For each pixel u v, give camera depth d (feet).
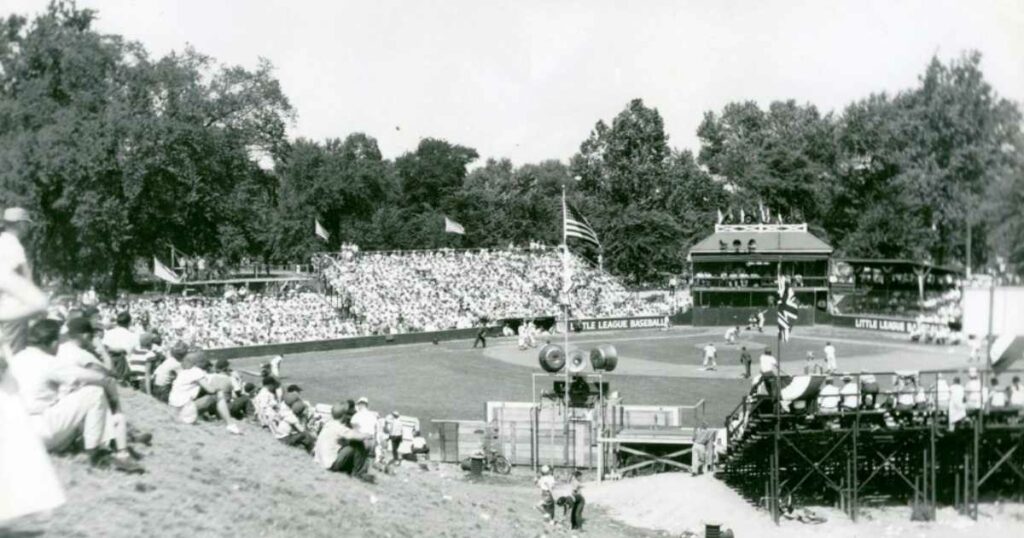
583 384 164.45
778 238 325.01
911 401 118.11
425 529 72.90
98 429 55.47
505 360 253.24
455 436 159.63
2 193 258.57
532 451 152.05
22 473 35.01
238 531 55.26
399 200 598.34
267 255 448.24
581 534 102.12
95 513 49.21
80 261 278.67
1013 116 222.69
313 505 67.05
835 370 198.08
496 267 356.79
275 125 368.07
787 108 482.28
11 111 271.69
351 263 341.82
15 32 280.72
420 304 313.12
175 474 61.62
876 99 328.49
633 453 145.69
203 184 319.47
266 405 91.40
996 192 151.43
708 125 526.16
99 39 285.02
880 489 125.80
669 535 114.42
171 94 304.50
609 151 506.07
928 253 268.82
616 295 360.48
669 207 490.08
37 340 52.95
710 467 139.64
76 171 266.16
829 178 379.14
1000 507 118.11
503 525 88.33
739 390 201.26
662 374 224.33
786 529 112.37
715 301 331.77
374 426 108.27
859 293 309.83
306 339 270.26
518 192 590.14
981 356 153.17
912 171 272.51
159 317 253.85
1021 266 138.51
